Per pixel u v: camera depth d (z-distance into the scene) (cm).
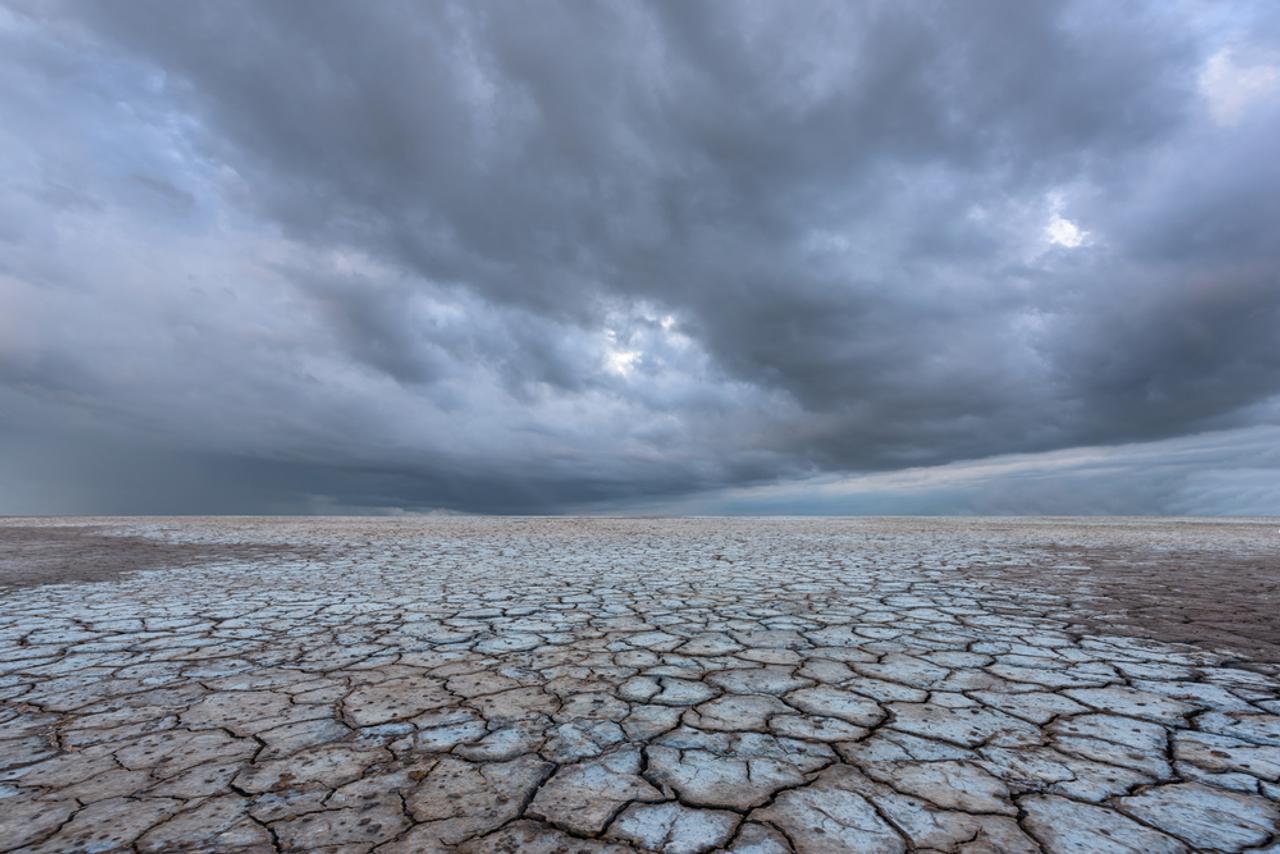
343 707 214
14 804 148
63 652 290
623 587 487
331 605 410
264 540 1028
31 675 254
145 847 129
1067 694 225
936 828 134
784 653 282
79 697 226
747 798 148
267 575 570
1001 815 140
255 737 188
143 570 613
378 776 161
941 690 229
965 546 879
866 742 182
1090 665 262
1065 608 392
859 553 775
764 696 223
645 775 161
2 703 220
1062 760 169
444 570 608
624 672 254
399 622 355
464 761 170
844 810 142
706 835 132
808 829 134
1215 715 204
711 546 906
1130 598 428
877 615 371
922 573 569
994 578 532
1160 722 197
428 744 181
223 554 785
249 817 141
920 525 1616
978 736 186
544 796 149
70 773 164
